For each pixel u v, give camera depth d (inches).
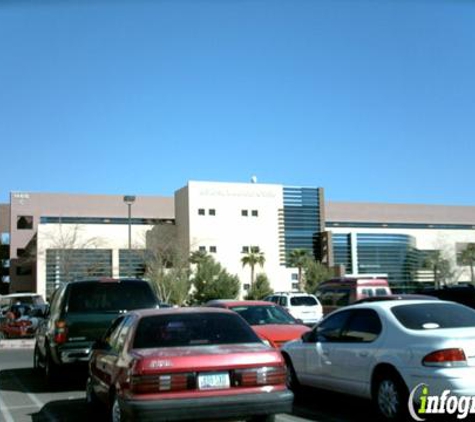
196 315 324.2
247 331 319.0
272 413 285.1
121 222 3671.3
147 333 308.2
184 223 3216.0
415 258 3814.0
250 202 3275.1
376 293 1008.2
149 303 515.5
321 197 3484.3
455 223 4389.8
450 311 356.5
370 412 384.2
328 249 3395.7
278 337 495.2
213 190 3211.1
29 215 3513.8
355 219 4121.6
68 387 514.0
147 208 3732.8
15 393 486.3
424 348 318.7
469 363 307.3
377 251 3639.3
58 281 2854.3
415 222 4274.1
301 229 3415.4
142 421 269.9
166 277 2472.9
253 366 287.7
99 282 510.9
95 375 366.3
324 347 398.9
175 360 280.1
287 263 3331.7
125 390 285.0
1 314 1250.0
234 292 2721.5
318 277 3002.0
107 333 376.5
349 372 371.9
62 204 3577.8
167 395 275.4
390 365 336.8
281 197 3366.1
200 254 2839.6
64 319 491.2
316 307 1040.8
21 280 3430.1
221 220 3201.3
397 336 340.8
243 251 3223.4
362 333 370.9
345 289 1024.9
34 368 629.3
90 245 3034.0
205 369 281.0
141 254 2765.7
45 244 2979.8
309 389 439.5
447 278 3686.0
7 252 3750.0
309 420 363.6
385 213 4202.8
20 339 1088.8
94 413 386.3
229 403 278.5
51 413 399.9
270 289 2965.1
